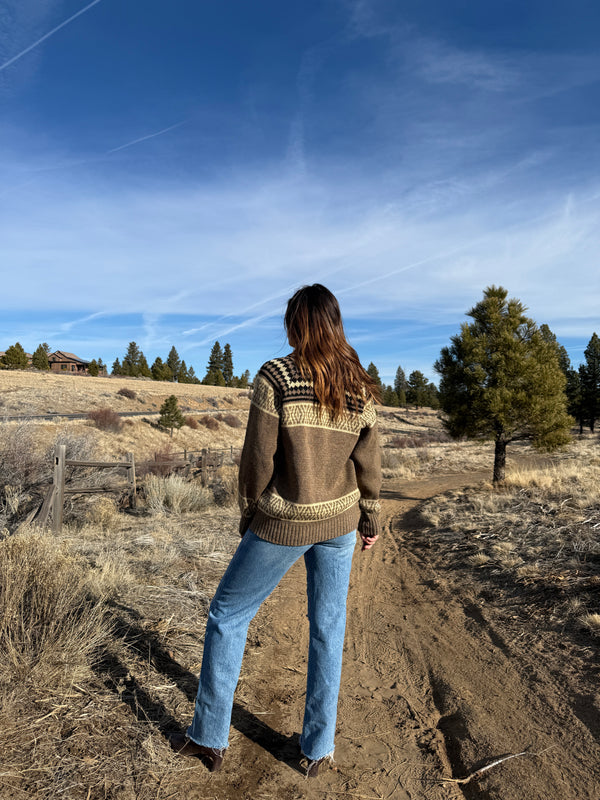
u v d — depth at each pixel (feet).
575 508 22.26
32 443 28.19
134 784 6.06
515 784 6.62
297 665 10.12
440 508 29.66
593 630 10.82
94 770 6.15
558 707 8.43
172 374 360.28
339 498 6.06
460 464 72.74
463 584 15.52
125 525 23.26
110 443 92.02
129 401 155.63
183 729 7.26
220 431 136.05
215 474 44.55
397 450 98.63
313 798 6.27
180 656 9.52
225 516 26.71
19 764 6.01
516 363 41.24
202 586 14.03
